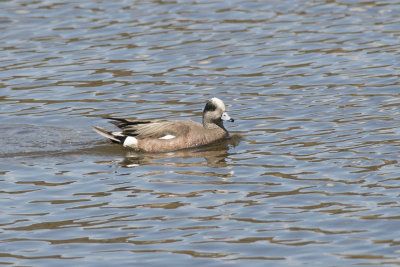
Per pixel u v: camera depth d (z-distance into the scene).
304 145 17.73
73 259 12.62
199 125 18.94
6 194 15.41
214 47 24.92
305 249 12.69
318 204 14.34
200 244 12.98
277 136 18.55
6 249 13.03
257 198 14.79
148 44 25.33
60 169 16.92
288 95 21.27
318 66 23.14
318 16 27.36
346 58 23.62
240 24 26.86
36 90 22.23
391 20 26.59
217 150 18.02
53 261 12.57
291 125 19.22
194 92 21.80
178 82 22.52
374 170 15.84
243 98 21.27
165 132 18.48
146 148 18.36
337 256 12.40
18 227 13.84
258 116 20.05
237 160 17.16
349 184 15.20
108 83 22.58
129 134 18.55
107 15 28.08
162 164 17.20
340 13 27.55
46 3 29.50
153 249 12.87
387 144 17.38
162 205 14.65
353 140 17.83
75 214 14.34
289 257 12.45
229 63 23.70
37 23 27.44
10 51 25.11
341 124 18.97
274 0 29.23
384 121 18.94
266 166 16.58
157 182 15.91
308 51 24.33
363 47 24.42
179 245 12.98
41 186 15.84
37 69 23.69
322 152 17.17
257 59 23.91
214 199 14.85
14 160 17.55
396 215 13.70
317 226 13.47
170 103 21.14
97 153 18.11
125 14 28.12
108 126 19.83
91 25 27.11
